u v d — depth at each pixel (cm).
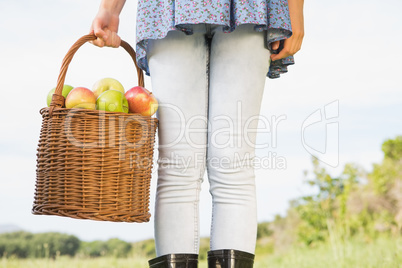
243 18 152
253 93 162
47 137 155
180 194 160
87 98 157
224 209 160
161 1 160
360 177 512
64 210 152
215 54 164
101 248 510
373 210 493
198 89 163
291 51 167
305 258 429
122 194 154
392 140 551
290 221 545
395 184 502
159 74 162
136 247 513
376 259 360
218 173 161
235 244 158
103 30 172
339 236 439
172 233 159
